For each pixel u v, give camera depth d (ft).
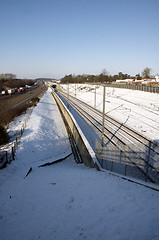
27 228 22.88
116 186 31.01
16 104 164.35
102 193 29.01
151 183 32.58
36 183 36.81
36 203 28.76
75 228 21.57
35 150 62.39
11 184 36.81
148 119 88.38
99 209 24.63
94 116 114.73
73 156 63.16
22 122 95.45
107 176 36.73
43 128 86.69
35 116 109.70
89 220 22.65
